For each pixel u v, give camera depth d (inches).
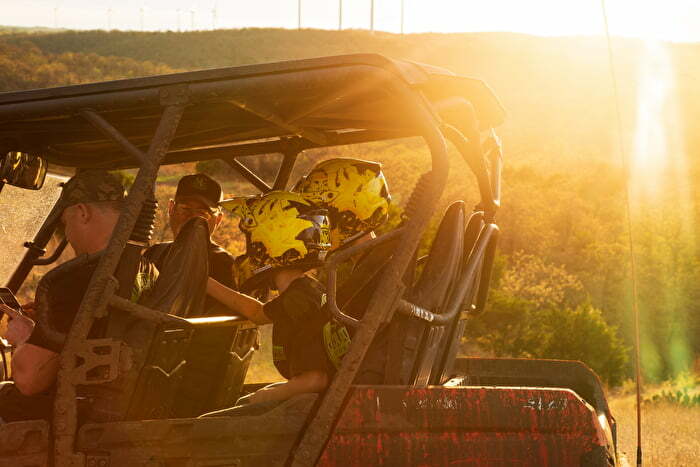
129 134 128.8
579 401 104.0
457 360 168.6
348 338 112.7
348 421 100.5
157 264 145.3
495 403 102.8
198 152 168.6
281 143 166.6
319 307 112.0
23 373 107.0
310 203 122.4
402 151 2994.6
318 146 164.6
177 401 135.6
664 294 1942.7
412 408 101.6
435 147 99.1
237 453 101.7
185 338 118.0
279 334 113.1
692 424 479.2
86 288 108.6
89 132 123.2
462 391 102.7
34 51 5689.0
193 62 6151.6
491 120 136.9
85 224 114.9
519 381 166.9
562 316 1148.5
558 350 1133.7
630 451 386.3
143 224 106.5
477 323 1251.8
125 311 103.4
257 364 549.3
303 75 100.0
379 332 111.3
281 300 112.3
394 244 116.1
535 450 102.1
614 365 1117.1
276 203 114.0
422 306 115.2
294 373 112.3
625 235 2242.9
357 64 99.0
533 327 1236.5
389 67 98.5
